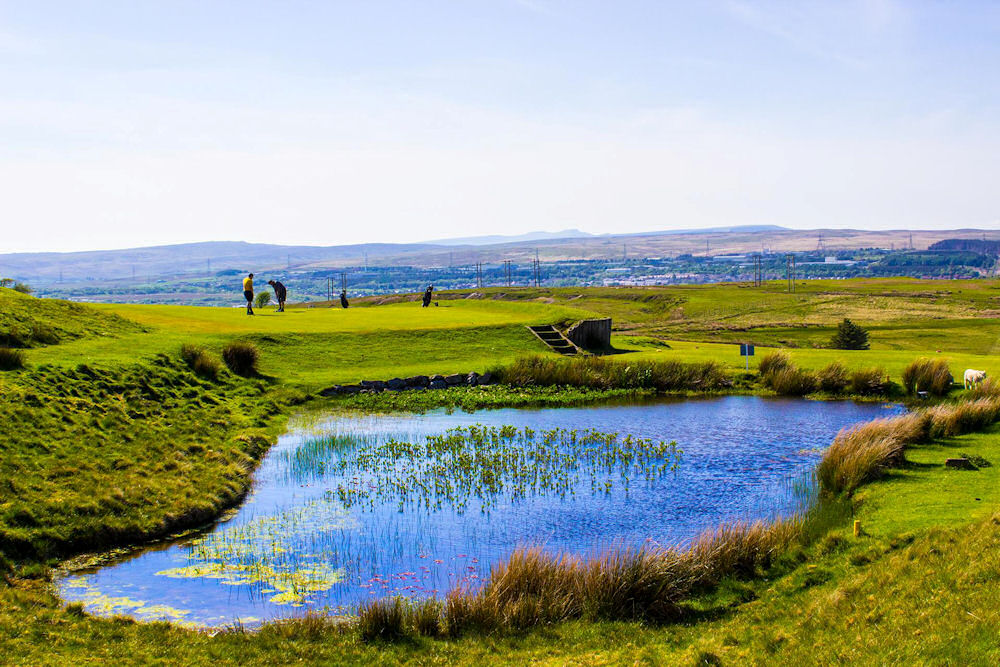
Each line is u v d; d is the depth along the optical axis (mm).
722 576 17562
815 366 45406
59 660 13633
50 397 28406
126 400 31219
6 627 14789
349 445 31297
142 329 44344
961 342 108250
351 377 42844
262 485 26141
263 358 44406
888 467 24203
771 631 14750
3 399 26562
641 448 30328
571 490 25141
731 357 50469
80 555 19719
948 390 39438
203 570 19016
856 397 40250
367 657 14500
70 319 41406
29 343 35625
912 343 107938
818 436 32000
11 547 18938
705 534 19000
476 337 52250
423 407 38938
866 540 18141
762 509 22812
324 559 19734
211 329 47531
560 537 20984
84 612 16328
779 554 18328
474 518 22641
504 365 45906
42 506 20781
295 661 14320
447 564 19375
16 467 22594
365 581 18375
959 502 20016
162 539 21141
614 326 137125
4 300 40250
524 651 14719
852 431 27297
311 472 27594
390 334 50781
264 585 18172
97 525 20641
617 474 26844
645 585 16578
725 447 30359
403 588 18000
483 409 38688
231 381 38719
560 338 54125
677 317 150250
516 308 66125
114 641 14797
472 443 31547
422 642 15156
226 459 27562
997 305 147000
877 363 46188
